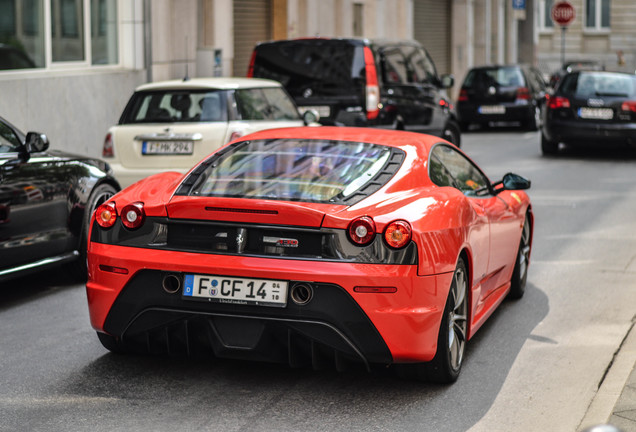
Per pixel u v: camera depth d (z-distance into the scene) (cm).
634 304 793
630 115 1923
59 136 1568
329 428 499
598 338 687
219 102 1117
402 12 3384
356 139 631
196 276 534
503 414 527
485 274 662
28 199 768
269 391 556
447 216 559
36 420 506
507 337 689
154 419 509
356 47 1502
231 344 534
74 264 845
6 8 1478
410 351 526
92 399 540
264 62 1543
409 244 522
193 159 1095
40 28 1559
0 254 741
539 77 3081
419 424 509
